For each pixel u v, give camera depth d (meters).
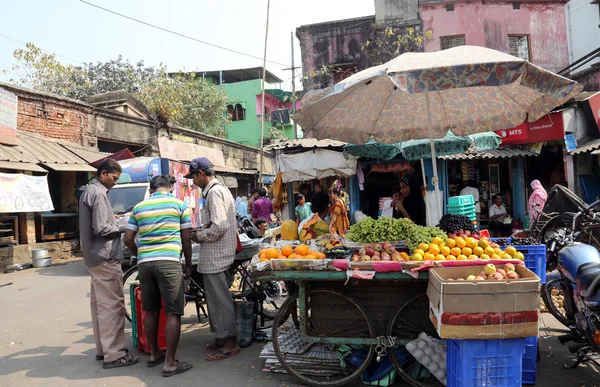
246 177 24.75
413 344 3.64
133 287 4.82
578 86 3.42
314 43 18.11
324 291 3.88
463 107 5.38
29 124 11.99
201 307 5.68
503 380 3.05
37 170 10.62
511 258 3.63
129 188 10.55
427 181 11.12
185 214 4.28
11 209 9.85
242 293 5.11
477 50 3.82
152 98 20.05
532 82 3.37
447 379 3.34
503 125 5.36
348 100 5.07
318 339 3.81
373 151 8.04
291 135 32.44
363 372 3.86
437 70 3.38
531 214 7.73
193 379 3.90
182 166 13.40
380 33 17.05
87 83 21.75
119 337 4.28
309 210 8.34
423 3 16.61
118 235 4.32
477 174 12.00
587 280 3.31
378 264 3.52
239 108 32.41
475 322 3.01
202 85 26.16
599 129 9.83
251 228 7.54
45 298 7.28
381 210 10.54
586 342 3.73
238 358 4.40
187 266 4.36
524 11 16.38
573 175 10.62
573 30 16.27
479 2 16.36
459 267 3.42
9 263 10.52
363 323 3.87
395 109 5.53
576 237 4.84
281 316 3.89
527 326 3.01
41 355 4.58
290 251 4.02
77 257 12.68
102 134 14.52
